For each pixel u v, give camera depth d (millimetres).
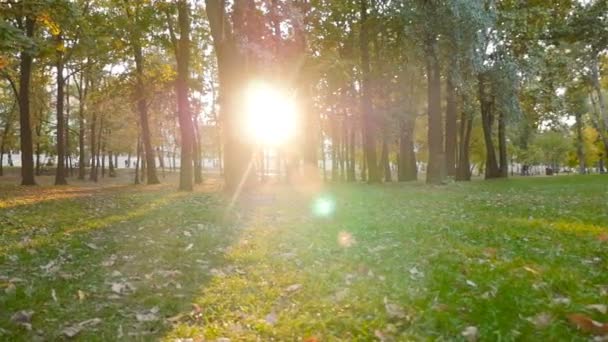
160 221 9562
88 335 3438
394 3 22219
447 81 25188
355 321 3527
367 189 20469
